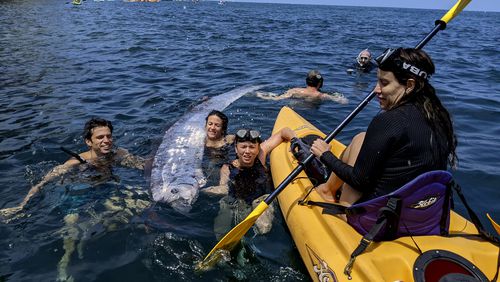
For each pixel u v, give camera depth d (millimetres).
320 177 3943
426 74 2445
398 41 18781
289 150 4402
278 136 4867
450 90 8672
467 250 2496
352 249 2650
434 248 2479
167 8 50531
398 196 2469
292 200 3521
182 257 3283
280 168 4184
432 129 2449
